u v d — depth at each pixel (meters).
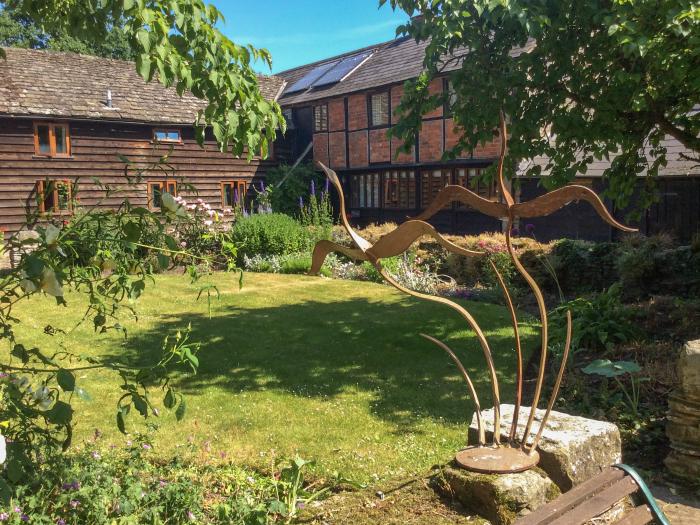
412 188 20.78
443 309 9.99
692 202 13.40
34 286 2.52
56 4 4.58
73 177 18.78
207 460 4.32
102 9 4.41
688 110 7.34
